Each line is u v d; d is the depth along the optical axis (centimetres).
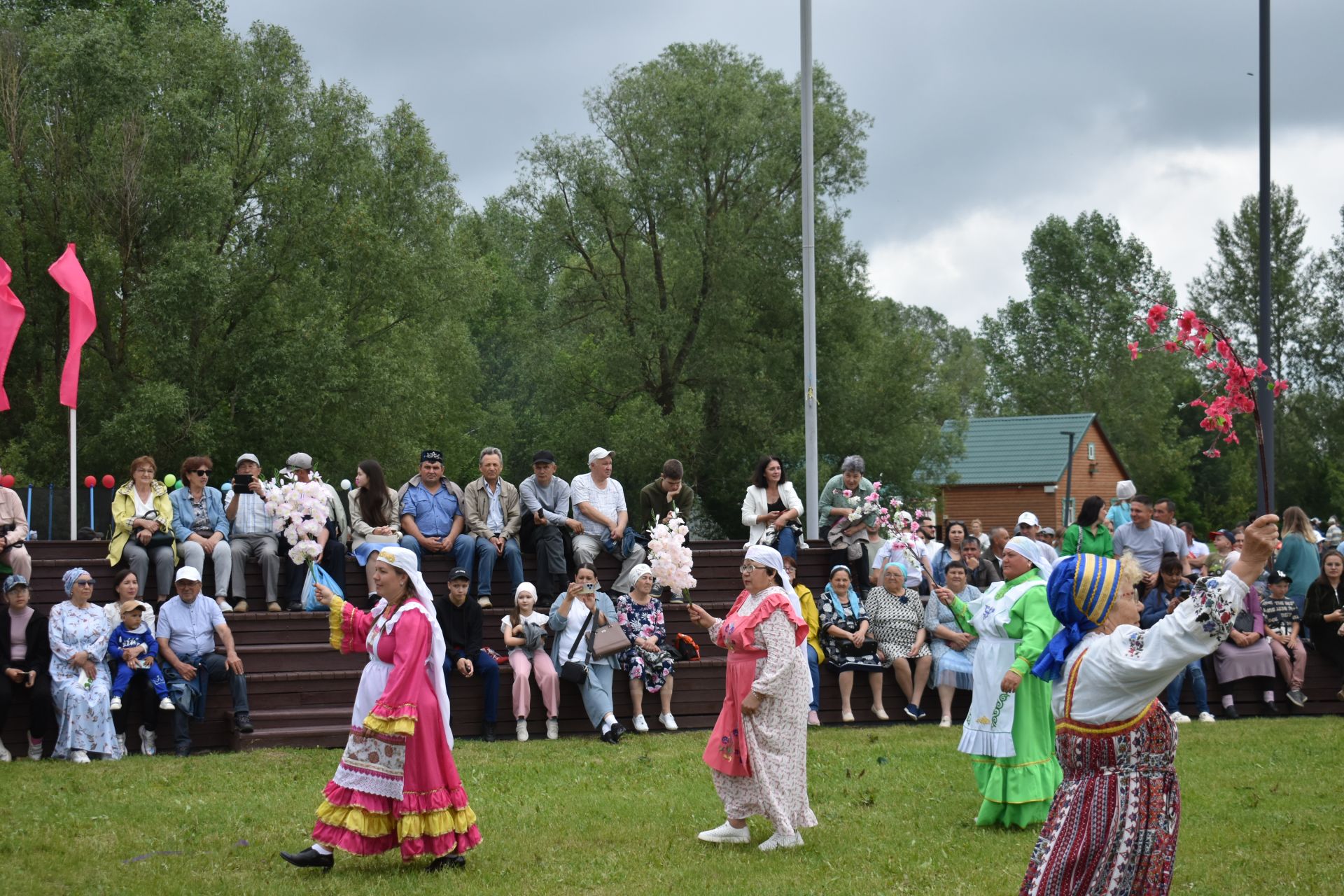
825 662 1384
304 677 1212
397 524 1360
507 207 3594
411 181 3303
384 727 684
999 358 7256
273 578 1279
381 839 698
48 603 1276
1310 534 1583
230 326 3100
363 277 3125
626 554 1416
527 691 1253
